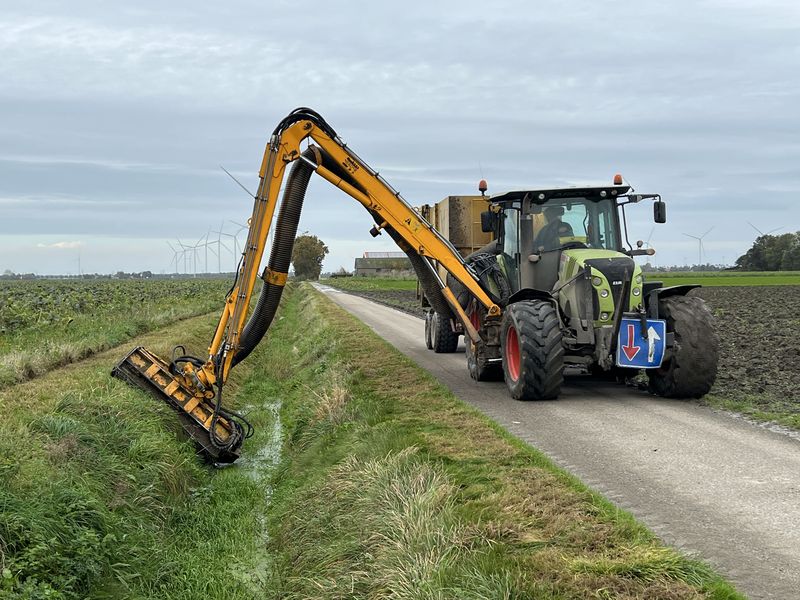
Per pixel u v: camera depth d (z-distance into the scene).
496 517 5.64
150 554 7.00
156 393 10.56
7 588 5.02
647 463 7.40
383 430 8.87
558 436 8.65
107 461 7.90
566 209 12.20
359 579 5.58
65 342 16.52
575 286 11.14
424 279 13.12
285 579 6.74
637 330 10.56
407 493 6.45
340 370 14.41
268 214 10.70
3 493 5.82
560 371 10.85
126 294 36.72
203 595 6.80
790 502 6.14
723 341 19.23
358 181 11.60
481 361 12.80
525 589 4.48
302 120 10.98
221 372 10.55
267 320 11.38
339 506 7.20
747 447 7.98
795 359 15.43
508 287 12.84
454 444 7.94
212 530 8.36
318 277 127.31
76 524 6.15
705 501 6.20
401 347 20.12
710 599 4.30
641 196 12.02
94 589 5.80
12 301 26.41
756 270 113.25
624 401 10.95
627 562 4.76
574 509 5.82
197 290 46.44
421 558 5.22
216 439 10.27
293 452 10.79
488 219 13.16
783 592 4.51
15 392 10.80
